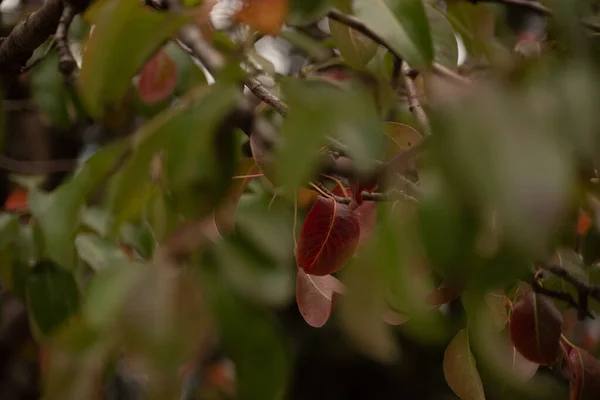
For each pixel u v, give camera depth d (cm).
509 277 62
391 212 76
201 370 178
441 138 63
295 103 69
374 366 299
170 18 77
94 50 77
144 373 69
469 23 129
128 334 69
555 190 53
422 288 76
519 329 99
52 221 78
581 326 151
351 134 69
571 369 104
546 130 61
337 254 92
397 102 126
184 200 81
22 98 191
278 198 94
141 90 110
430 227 64
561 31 74
